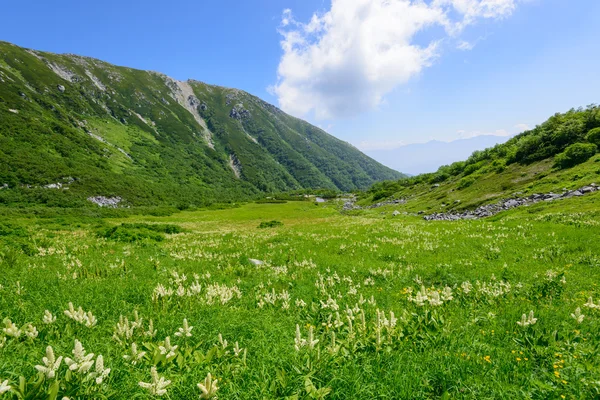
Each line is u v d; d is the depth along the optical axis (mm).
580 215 23109
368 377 4129
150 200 136000
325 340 5270
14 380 3600
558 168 54656
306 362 4320
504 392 3898
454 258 15375
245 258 17125
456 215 54281
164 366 4176
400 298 9445
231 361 4535
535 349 5125
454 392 3979
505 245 16984
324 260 16328
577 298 8523
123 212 85625
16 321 5914
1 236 19547
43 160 125375
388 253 17281
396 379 4086
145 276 12320
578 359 4738
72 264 12672
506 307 7605
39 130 151500
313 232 30594
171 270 13242
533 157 66188
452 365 4504
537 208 35906
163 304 7098
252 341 5375
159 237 28203
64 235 26688
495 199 53812
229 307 7488
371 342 5117
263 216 85438
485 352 5160
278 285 10883
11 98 167750
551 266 12648
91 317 5348
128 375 3854
